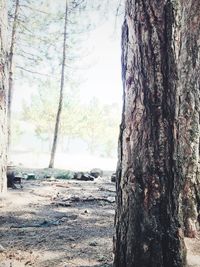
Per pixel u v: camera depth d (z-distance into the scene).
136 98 3.36
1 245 4.74
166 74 3.23
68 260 4.25
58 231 5.62
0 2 8.02
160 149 3.25
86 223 6.25
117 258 3.55
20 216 6.63
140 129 3.33
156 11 3.22
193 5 4.96
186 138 5.44
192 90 5.31
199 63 5.31
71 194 9.66
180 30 3.29
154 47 3.23
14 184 10.52
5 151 8.60
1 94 8.31
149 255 3.29
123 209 3.48
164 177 3.26
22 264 4.12
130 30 3.42
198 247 4.77
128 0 3.47
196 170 5.36
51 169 17.62
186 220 5.34
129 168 3.41
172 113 3.25
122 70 3.59
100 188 11.09
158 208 3.27
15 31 17.75
